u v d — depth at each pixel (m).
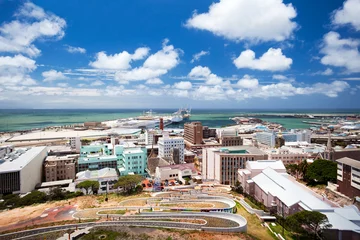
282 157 197.38
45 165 177.25
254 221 96.00
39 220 94.44
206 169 189.62
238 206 113.38
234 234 78.50
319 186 145.00
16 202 119.31
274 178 124.31
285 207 99.81
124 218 92.19
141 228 81.00
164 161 197.25
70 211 104.50
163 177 173.25
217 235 77.06
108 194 137.38
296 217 84.25
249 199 124.12
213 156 176.12
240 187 141.38
